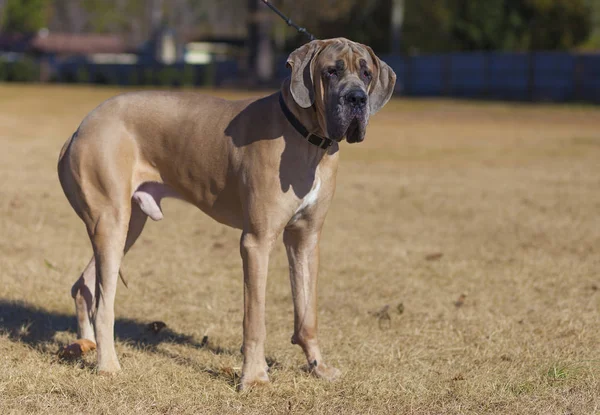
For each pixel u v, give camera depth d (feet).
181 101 20.08
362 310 26.55
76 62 225.35
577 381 19.77
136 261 31.48
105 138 19.71
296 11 199.82
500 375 20.24
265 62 199.21
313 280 20.21
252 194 18.67
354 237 36.35
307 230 19.72
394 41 198.59
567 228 38.68
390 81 18.65
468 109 126.41
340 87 17.52
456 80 166.30
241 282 29.40
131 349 21.95
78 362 20.57
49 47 280.72
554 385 19.51
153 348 22.33
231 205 19.58
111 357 19.79
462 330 24.50
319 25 208.85
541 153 68.33
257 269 18.76
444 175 54.85
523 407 18.12
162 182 20.38
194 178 19.80
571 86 149.07
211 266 31.30
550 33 188.96
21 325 23.75
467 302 27.58
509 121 104.73
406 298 27.94
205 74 203.10
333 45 17.98
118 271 19.85
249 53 201.77
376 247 34.68
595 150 70.74
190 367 20.53
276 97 18.93
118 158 19.71
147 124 19.98
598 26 199.31
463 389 19.21
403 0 209.77
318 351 20.43
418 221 39.96
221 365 20.71
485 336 23.86
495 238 36.73
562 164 61.41
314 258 20.15
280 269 31.09
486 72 161.38
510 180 52.85
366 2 207.51
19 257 30.86
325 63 17.80
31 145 61.72
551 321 25.23
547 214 41.83
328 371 20.24
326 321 25.34
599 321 25.17
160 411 17.62
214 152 19.34
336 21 208.23
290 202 18.70
